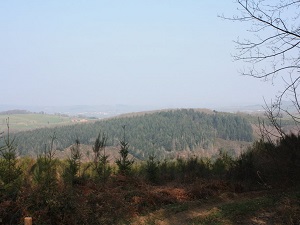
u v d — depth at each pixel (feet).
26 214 21.50
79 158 34.99
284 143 29.81
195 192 31.04
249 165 35.24
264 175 33.22
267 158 33.78
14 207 21.74
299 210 23.41
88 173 34.06
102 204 25.23
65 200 22.58
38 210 21.93
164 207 28.04
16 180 24.27
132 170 38.73
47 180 25.05
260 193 30.37
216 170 40.75
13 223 21.16
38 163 30.66
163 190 31.30
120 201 26.32
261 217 23.32
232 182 33.73
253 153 37.37
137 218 25.23
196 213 26.00
